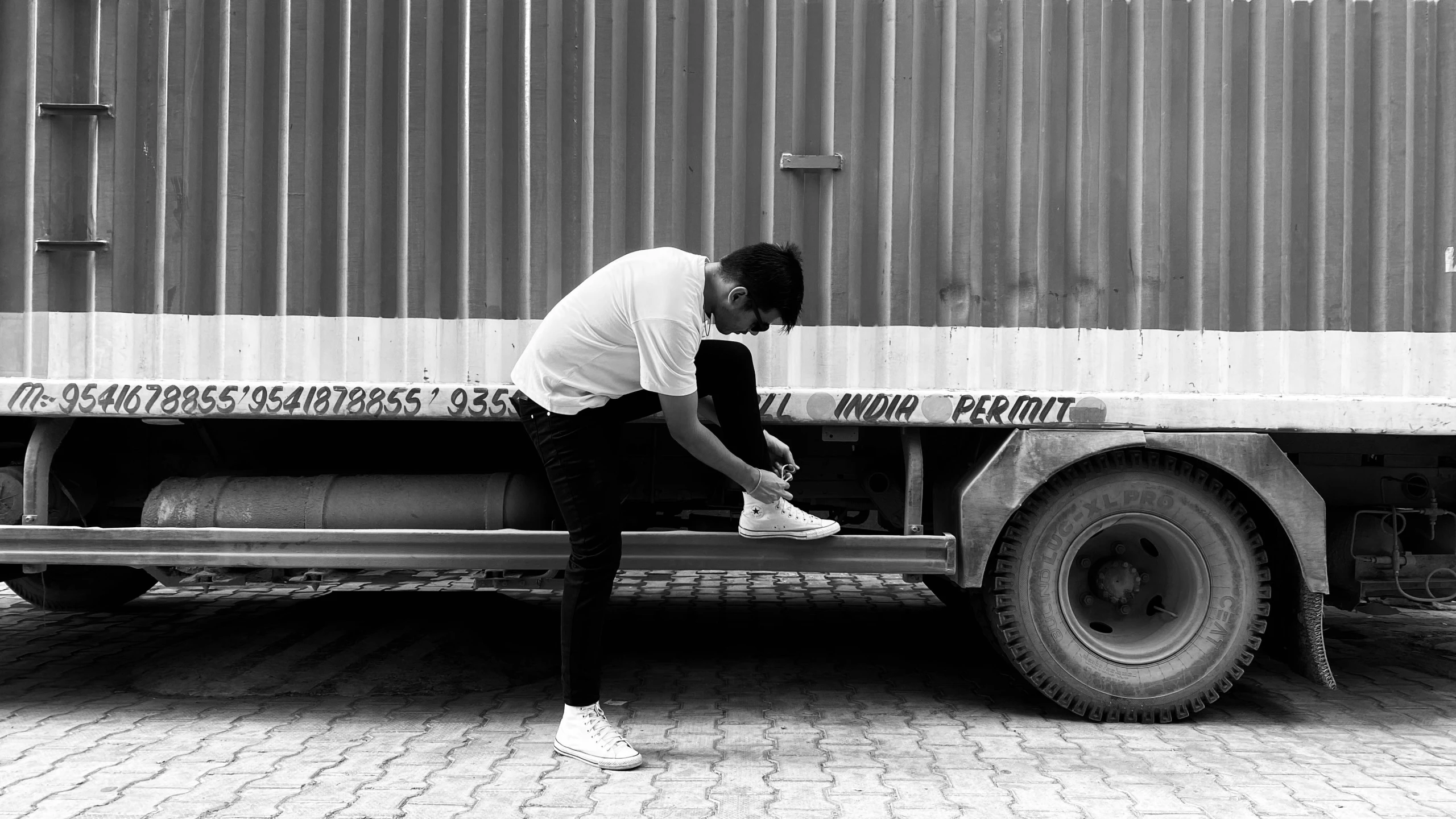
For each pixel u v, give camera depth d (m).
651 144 3.71
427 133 3.72
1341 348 3.73
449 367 3.72
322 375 3.72
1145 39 3.72
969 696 4.14
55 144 3.71
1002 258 3.71
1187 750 3.44
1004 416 3.67
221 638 4.72
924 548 3.64
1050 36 3.71
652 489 4.30
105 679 4.35
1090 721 3.78
